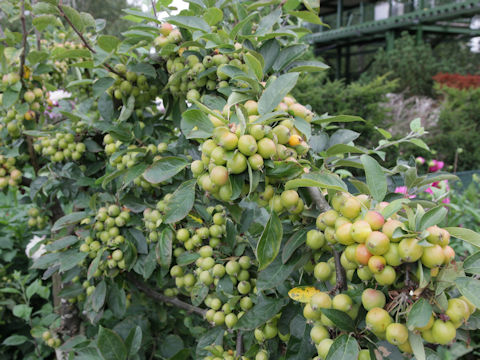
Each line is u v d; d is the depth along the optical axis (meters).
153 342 2.80
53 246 2.20
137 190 2.24
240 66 1.69
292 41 2.41
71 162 2.55
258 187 1.29
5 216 4.25
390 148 8.64
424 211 1.18
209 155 1.23
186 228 1.96
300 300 1.29
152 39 2.09
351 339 1.10
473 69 19.16
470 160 9.88
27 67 2.38
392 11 17.20
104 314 3.18
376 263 1.03
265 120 1.21
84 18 2.05
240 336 1.83
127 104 2.18
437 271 1.05
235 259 1.78
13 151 2.50
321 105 8.80
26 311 3.17
